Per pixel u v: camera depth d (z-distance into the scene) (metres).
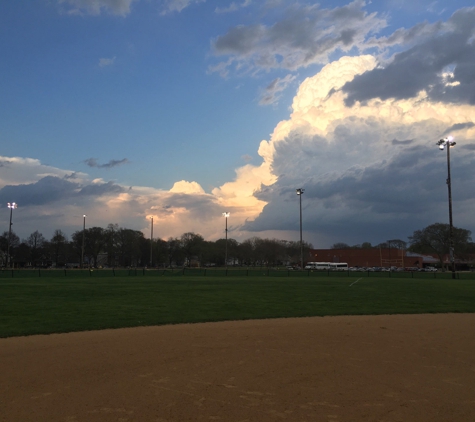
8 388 8.52
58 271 73.38
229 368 10.09
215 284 42.59
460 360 11.07
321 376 9.45
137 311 20.61
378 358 11.22
